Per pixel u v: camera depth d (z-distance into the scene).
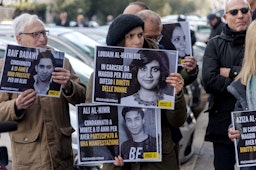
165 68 4.32
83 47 9.20
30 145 4.66
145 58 4.32
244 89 4.50
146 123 4.40
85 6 44.75
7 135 6.02
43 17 32.03
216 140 5.78
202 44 19.95
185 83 5.36
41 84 4.42
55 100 4.71
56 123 4.70
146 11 5.29
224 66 5.71
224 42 5.74
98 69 4.32
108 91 4.34
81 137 4.37
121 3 48.50
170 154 4.51
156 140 4.41
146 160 4.41
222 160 5.77
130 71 4.33
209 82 5.66
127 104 4.34
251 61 4.44
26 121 4.65
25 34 4.67
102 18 48.19
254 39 4.42
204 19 28.55
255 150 4.38
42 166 4.64
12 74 4.38
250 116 4.37
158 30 5.28
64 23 24.45
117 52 4.32
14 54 4.37
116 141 4.39
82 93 4.71
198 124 12.16
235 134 4.36
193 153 9.62
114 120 4.39
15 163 4.71
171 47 5.76
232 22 5.68
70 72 4.86
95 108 4.37
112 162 4.40
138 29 4.37
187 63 5.32
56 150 4.68
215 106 5.75
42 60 4.41
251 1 6.80
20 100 4.39
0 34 7.80
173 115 4.40
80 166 5.60
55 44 9.07
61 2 41.25
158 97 4.33
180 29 5.75
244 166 4.39
